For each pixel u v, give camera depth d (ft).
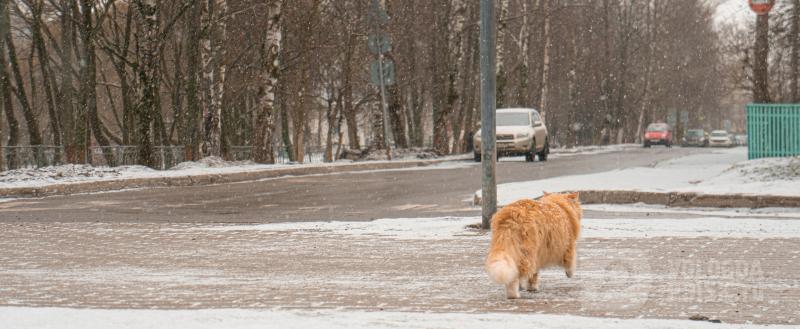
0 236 47.14
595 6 265.75
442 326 21.74
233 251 40.37
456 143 193.06
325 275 32.96
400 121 156.46
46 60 142.00
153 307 26.58
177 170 101.50
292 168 107.14
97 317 23.21
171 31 135.33
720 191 58.39
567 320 22.43
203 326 22.00
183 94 146.72
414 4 171.63
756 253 36.76
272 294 28.76
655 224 47.47
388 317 23.06
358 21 153.48
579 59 257.34
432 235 45.24
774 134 92.02
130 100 142.82
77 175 89.51
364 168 119.96
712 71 318.24
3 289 30.30
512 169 109.40
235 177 97.50
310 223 51.98
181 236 46.52
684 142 296.30
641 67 294.25
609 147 240.12
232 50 138.82
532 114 136.05
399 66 164.66
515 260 25.80
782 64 122.62
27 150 102.32
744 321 23.48
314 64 156.25
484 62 47.78
